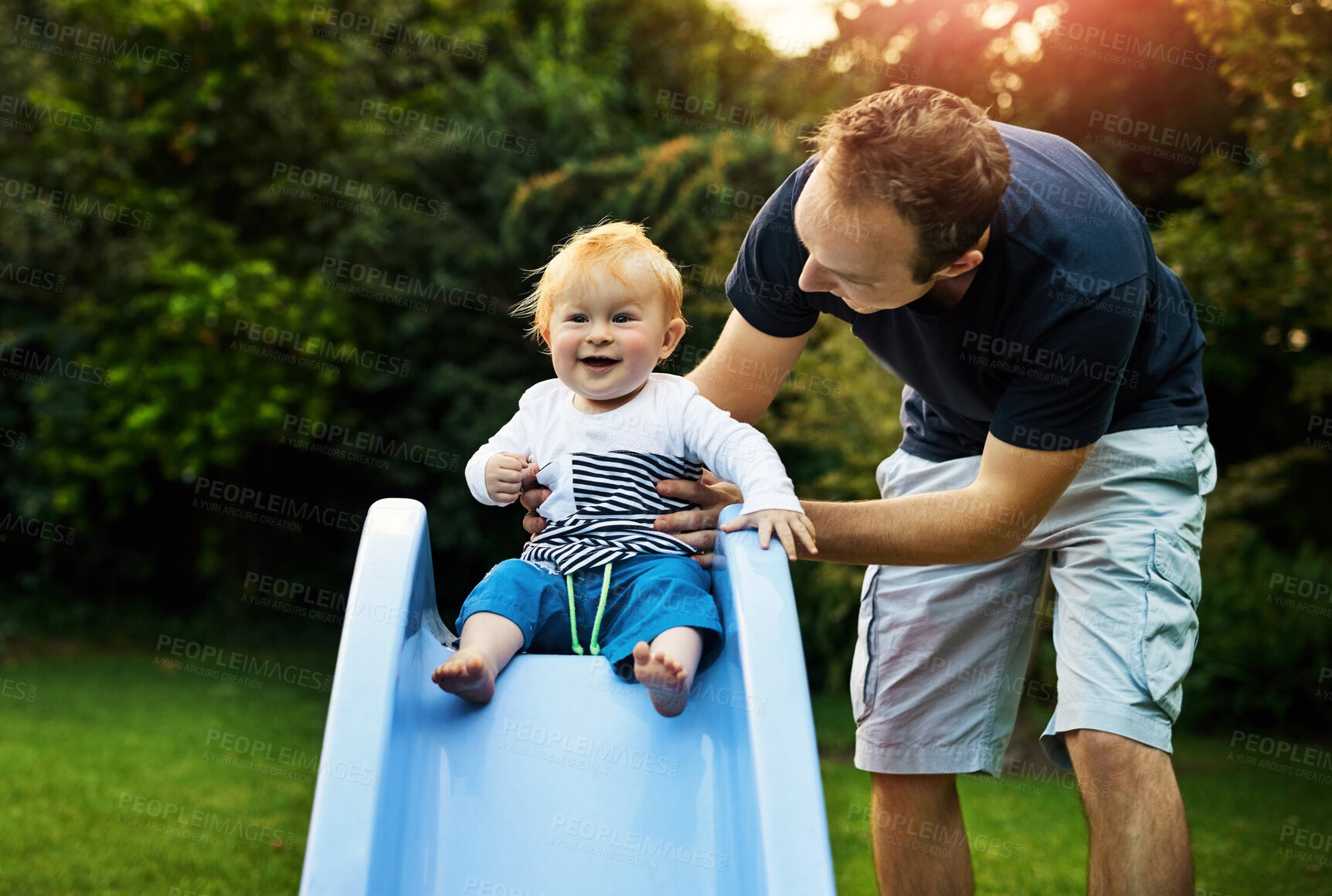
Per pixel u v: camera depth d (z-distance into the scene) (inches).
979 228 59.9
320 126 333.7
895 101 60.2
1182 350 76.9
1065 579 75.4
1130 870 65.4
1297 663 251.4
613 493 64.5
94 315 323.0
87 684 274.2
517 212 303.9
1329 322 218.5
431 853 48.6
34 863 131.0
